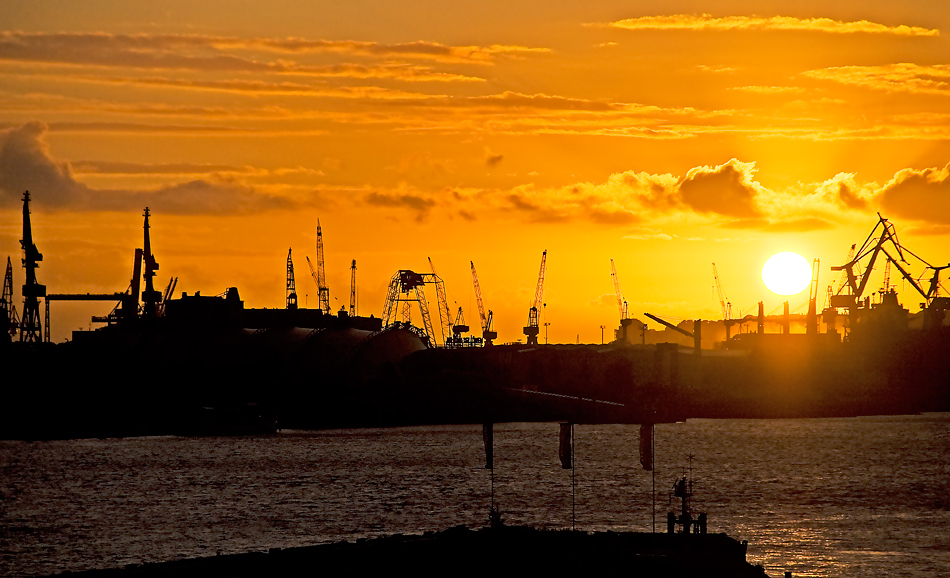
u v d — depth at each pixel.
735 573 111.31
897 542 159.50
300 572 111.56
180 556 157.88
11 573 147.12
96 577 110.06
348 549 119.00
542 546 118.50
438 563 113.62
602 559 113.88
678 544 118.75
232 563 114.56
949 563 143.25
